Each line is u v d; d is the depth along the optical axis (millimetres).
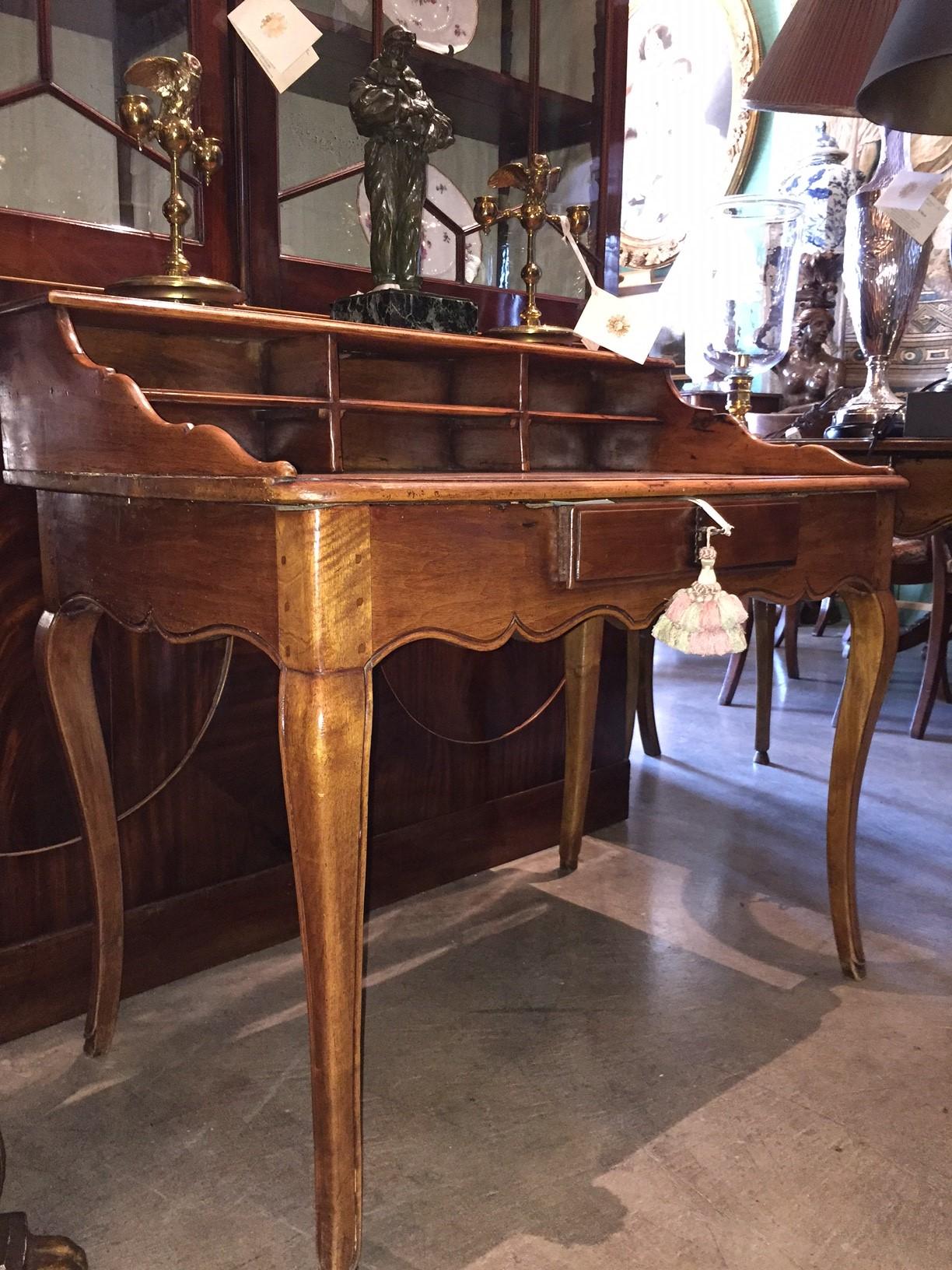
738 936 1665
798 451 1456
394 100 1336
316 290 1527
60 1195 1058
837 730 1498
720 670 3672
